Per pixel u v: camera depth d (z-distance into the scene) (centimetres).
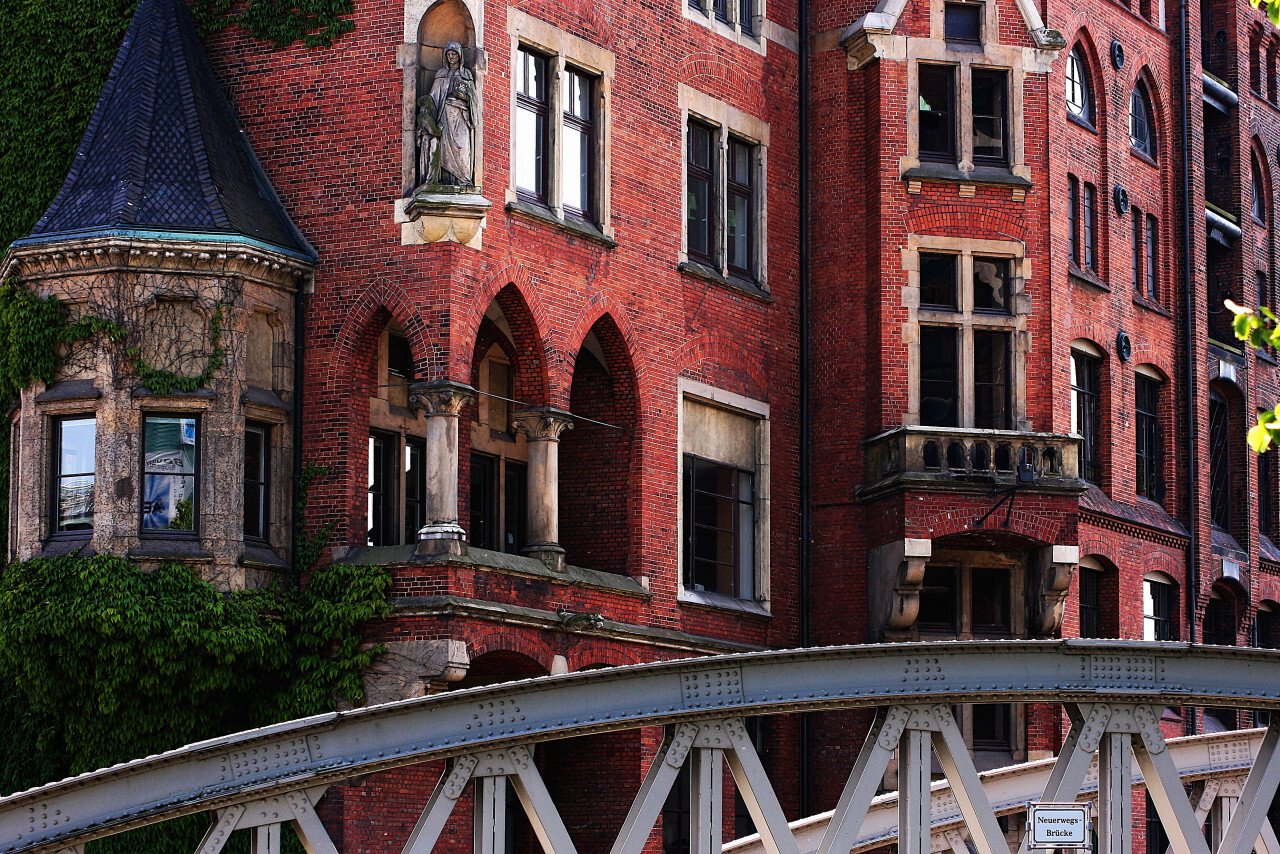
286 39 3894
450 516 3691
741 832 4394
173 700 3566
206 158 3750
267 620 3650
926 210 4503
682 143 4331
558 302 3972
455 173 3753
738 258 4494
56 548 3625
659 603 4169
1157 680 2517
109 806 2209
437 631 3628
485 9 3853
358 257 3788
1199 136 5531
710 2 4425
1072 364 4922
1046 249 4550
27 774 3706
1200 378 5428
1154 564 5156
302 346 3800
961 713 4581
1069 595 4575
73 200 3712
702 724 2381
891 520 4369
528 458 4003
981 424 4509
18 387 3688
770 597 4459
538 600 3853
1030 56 4584
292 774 2245
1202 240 5506
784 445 4531
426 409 3716
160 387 3616
